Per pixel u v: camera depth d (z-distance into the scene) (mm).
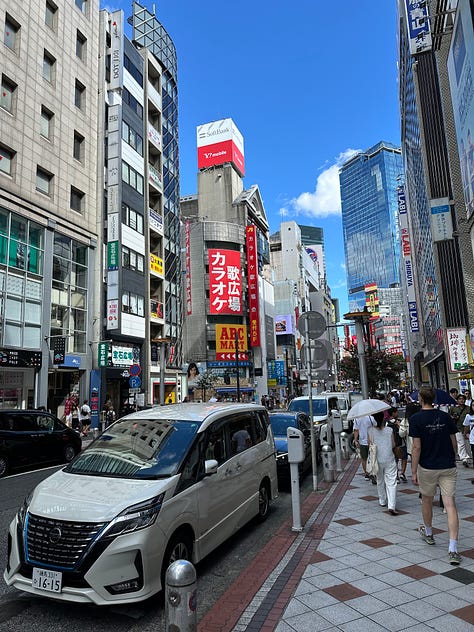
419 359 49281
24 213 20266
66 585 3586
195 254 57875
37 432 11930
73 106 24453
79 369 23531
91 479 4363
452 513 4652
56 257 22406
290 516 6961
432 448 4938
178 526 4152
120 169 27234
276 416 11117
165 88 37469
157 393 31969
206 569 4910
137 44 35469
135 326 28672
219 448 5453
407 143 38219
